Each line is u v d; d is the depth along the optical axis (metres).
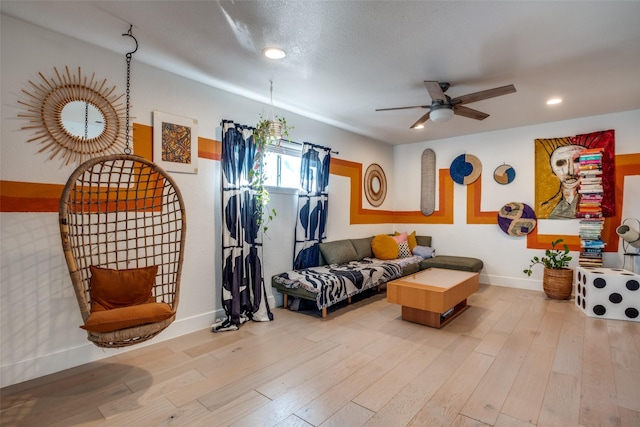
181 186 3.04
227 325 3.15
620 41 2.39
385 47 2.49
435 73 2.95
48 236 2.32
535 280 4.70
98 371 2.33
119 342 1.99
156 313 2.07
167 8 2.02
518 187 4.84
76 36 2.38
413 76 3.02
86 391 2.08
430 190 5.69
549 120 4.48
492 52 2.56
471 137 5.27
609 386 2.11
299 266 4.08
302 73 2.96
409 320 3.38
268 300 3.79
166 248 2.94
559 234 4.52
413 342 2.84
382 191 5.81
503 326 3.22
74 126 2.44
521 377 2.23
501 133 4.98
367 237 5.40
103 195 2.58
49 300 2.32
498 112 4.11
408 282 3.42
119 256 2.66
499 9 2.01
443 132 5.14
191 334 3.03
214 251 3.28
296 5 1.97
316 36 2.33
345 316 3.54
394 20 2.13
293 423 1.76
